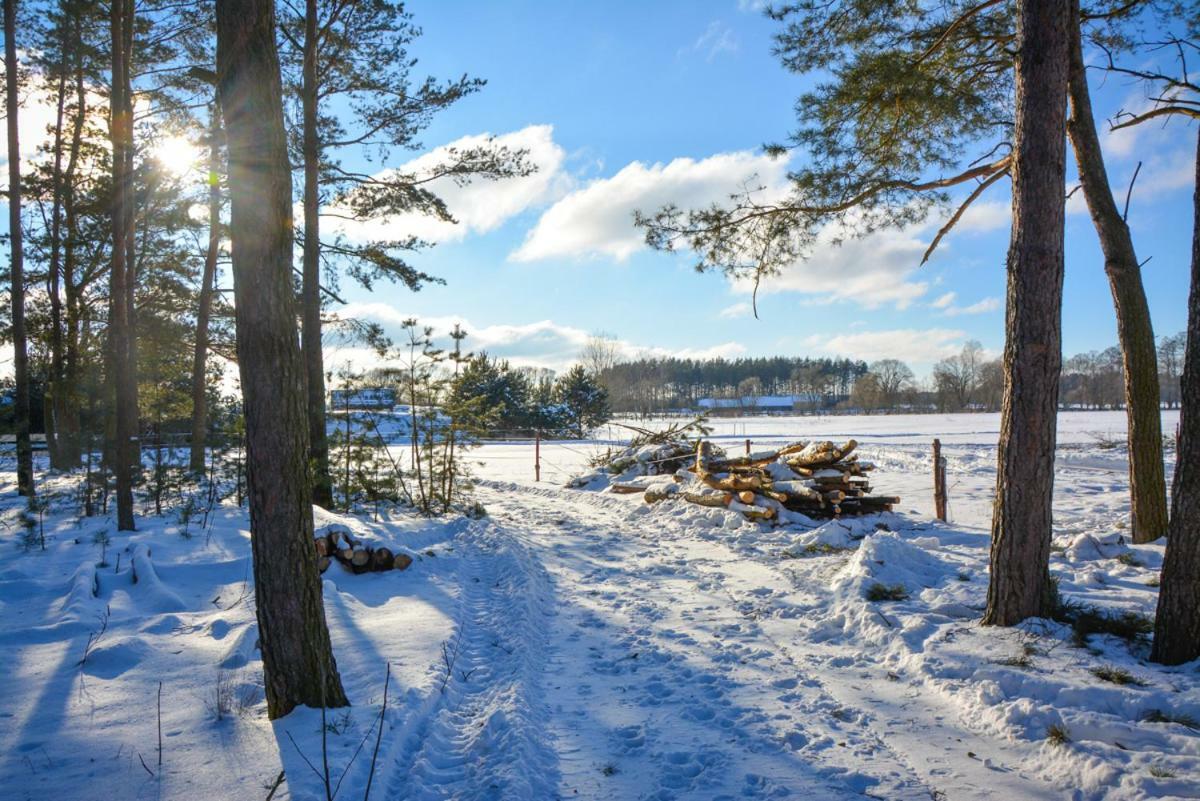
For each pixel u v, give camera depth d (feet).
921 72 29.09
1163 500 28.55
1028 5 18.15
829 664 17.66
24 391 47.19
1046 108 17.93
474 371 46.52
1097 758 11.60
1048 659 15.69
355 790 11.19
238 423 39.29
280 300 13.50
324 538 27.27
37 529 33.35
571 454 104.37
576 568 29.81
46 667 16.42
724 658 18.22
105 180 53.11
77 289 62.03
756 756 12.90
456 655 18.33
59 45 58.65
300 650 13.84
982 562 26.50
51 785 11.20
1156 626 15.53
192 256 63.00
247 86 13.32
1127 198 28.32
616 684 16.72
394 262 43.29
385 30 43.27
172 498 39.32
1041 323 18.01
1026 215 18.15
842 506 40.22
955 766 12.30
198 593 23.26
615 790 11.84
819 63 31.37
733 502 41.11
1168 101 29.55
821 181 31.14
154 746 12.51
